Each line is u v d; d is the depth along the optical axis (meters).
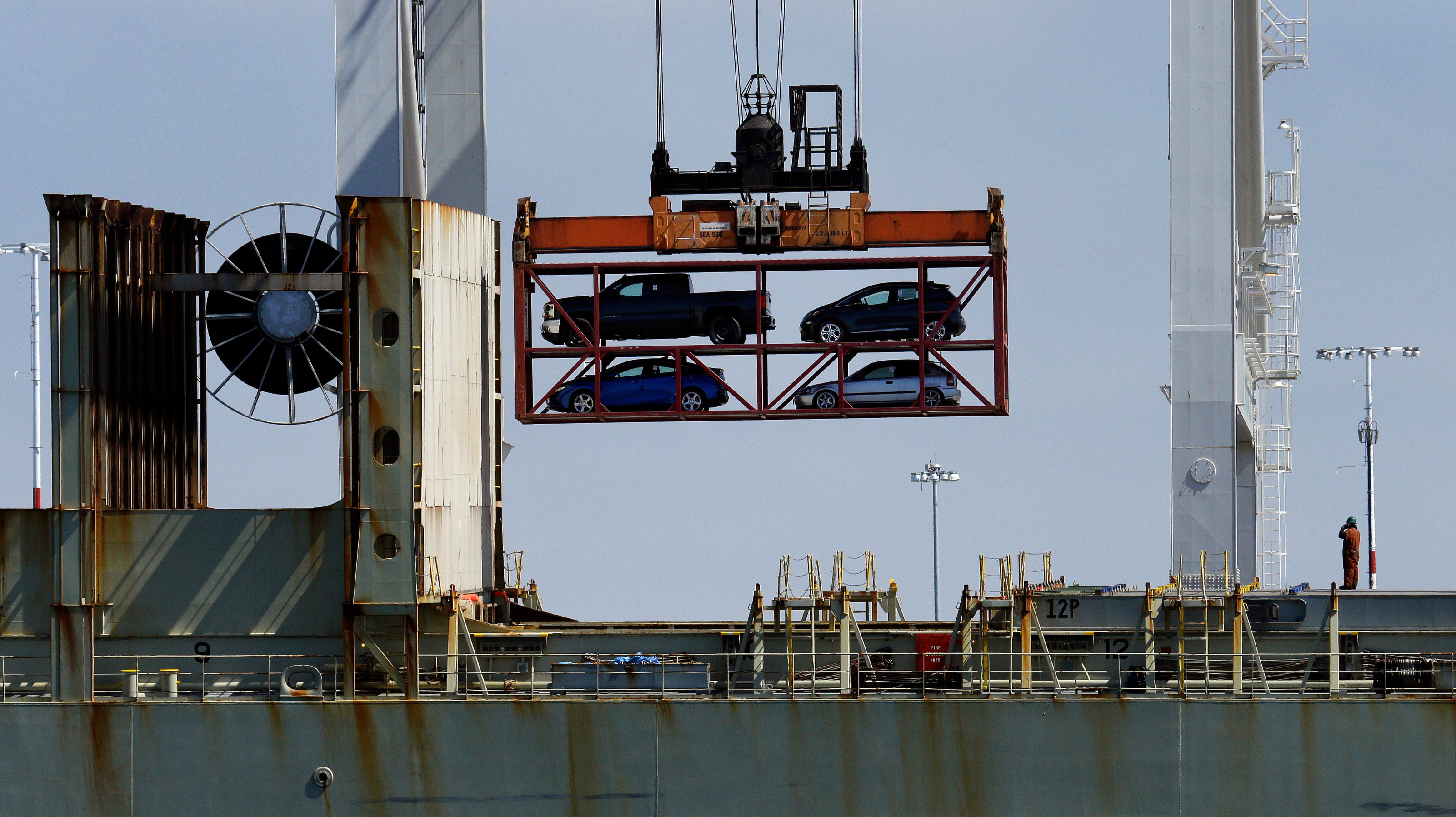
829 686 107.31
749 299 139.00
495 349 128.88
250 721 104.38
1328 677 108.12
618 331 139.75
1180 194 131.00
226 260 115.25
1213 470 129.25
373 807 104.00
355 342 106.62
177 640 110.38
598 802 103.50
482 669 112.50
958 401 137.38
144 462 115.88
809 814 102.56
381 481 105.50
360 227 106.31
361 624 109.56
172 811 104.50
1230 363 129.75
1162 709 101.69
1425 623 109.75
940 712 102.31
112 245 111.00
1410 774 100.31
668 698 103.56
